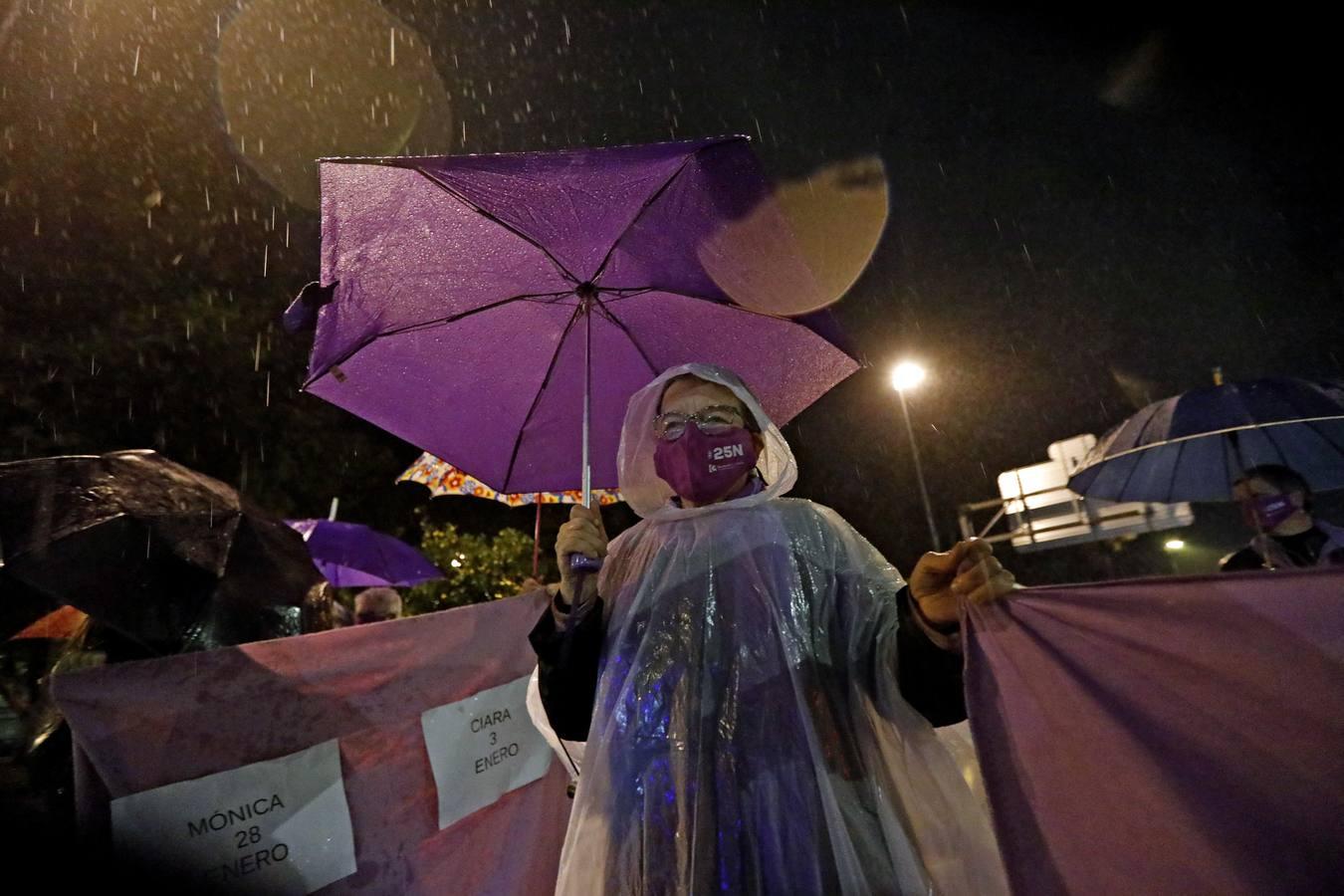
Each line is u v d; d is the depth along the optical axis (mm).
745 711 1509
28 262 7266
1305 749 1293
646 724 1547
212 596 2424
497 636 2738
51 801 2088
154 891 1862
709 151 1998
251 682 2146
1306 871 1259
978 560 1551
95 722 1867
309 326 2107
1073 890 1335
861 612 1648
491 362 2344
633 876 1439
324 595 2811
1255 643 1351
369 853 2270
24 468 2459
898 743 1552
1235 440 4285
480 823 2547
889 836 1432
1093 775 1390
